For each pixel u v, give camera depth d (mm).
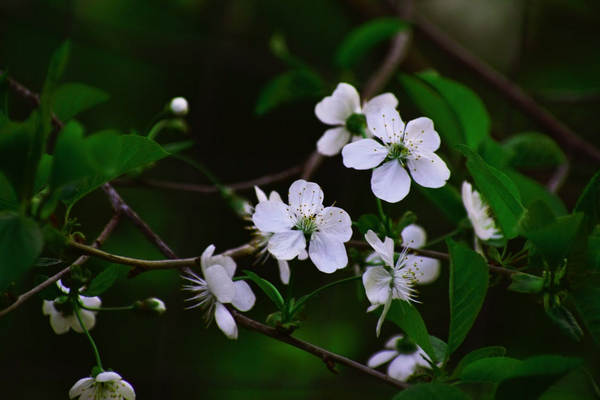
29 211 502
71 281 533
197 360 929
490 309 837
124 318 951
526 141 675
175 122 639
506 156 634
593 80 997
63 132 489
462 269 524
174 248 955
